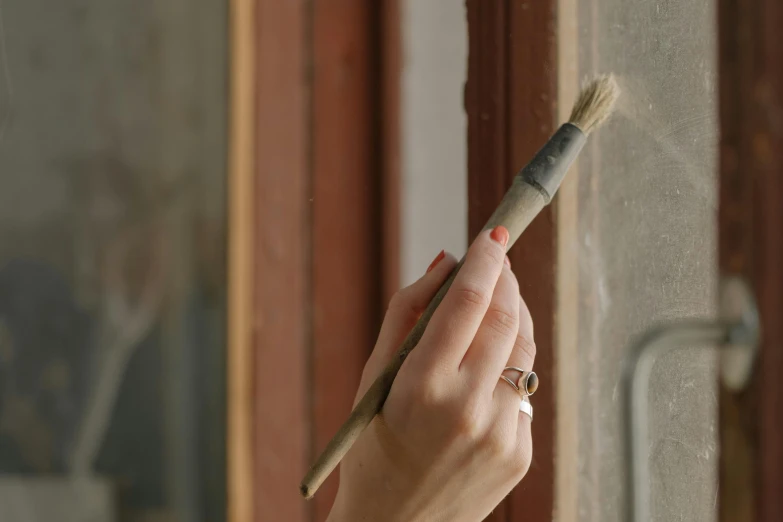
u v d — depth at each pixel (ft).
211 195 6.06
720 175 3.00
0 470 5.74
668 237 3.64
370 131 6.31
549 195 3.50
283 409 6.13
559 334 3.83
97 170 5.90
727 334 2.99
